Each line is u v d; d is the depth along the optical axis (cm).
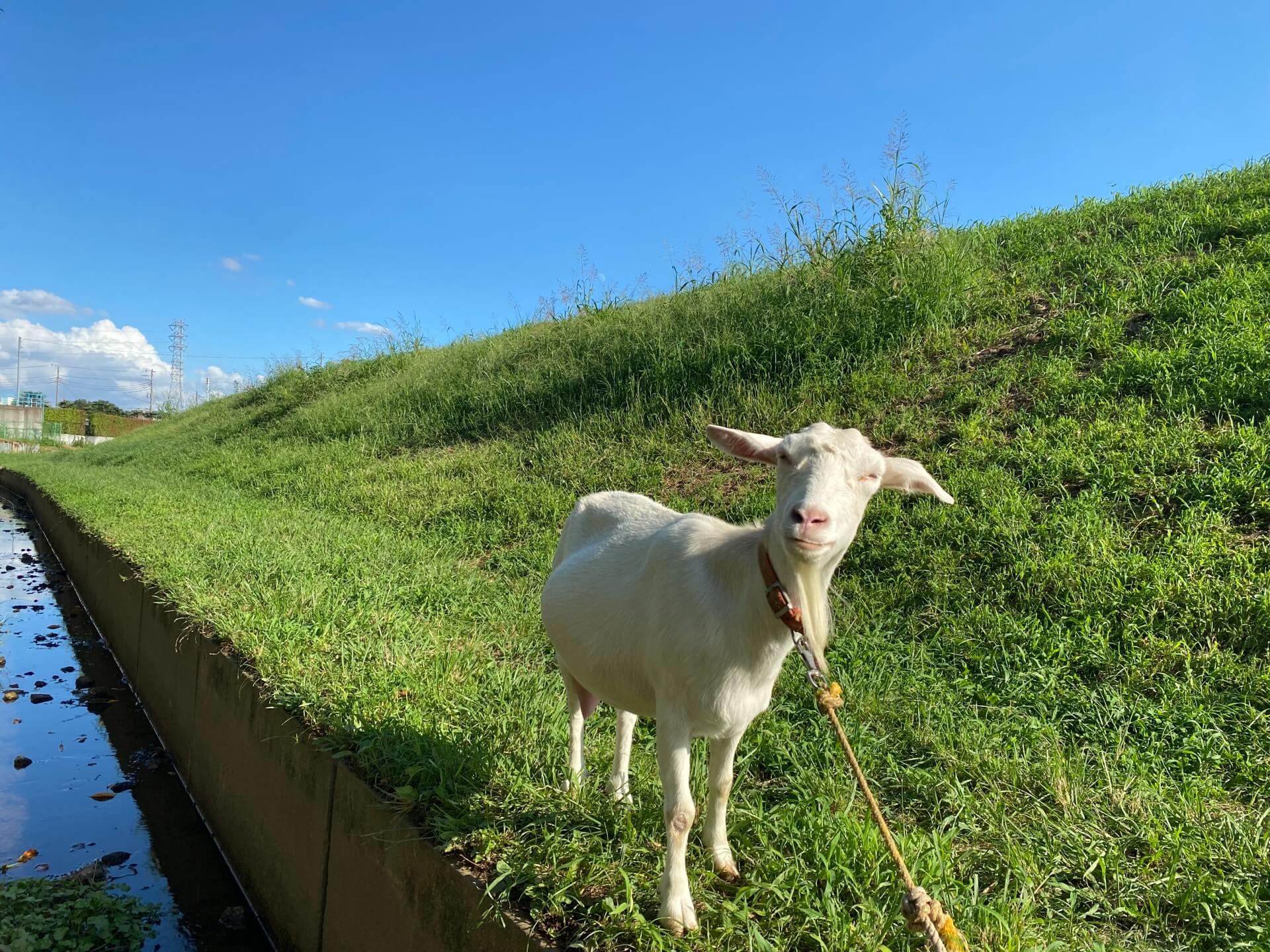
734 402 794
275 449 1254
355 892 316
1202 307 644
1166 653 387
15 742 579
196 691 518
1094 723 361
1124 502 493
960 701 384
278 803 391
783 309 863
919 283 791
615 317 1147
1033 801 308
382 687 389
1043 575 452
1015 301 779
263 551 643
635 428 841
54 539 1250
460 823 278
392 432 1142
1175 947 239
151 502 931
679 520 277
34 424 4391
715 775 260
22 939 333
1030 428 594
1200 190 905
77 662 762
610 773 318
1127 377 603
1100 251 818
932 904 193
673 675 242
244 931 402
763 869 255
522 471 851
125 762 567
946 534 510
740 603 238
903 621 458
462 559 677
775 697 399
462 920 253
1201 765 326
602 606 277
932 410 664
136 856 452
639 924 223
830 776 319
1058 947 229
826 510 214
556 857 256
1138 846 281
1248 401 541
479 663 444
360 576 588
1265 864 264
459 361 1301
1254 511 458
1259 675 362
